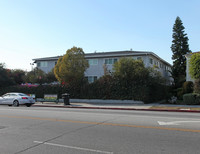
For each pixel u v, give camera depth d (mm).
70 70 24391
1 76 29703
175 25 42125
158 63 36719
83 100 23859
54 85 26281
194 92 19766
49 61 37031
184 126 8109
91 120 9734
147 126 8125
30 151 5074
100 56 31953
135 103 21109
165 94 26938
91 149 5199
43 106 20484
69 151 5051
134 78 21203
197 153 4867
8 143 5801
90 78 32750
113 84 22312
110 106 18656
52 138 6312
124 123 8844
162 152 4941
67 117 10805
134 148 5262
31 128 7836
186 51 40125
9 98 19906
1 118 10430
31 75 33844
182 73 38594
